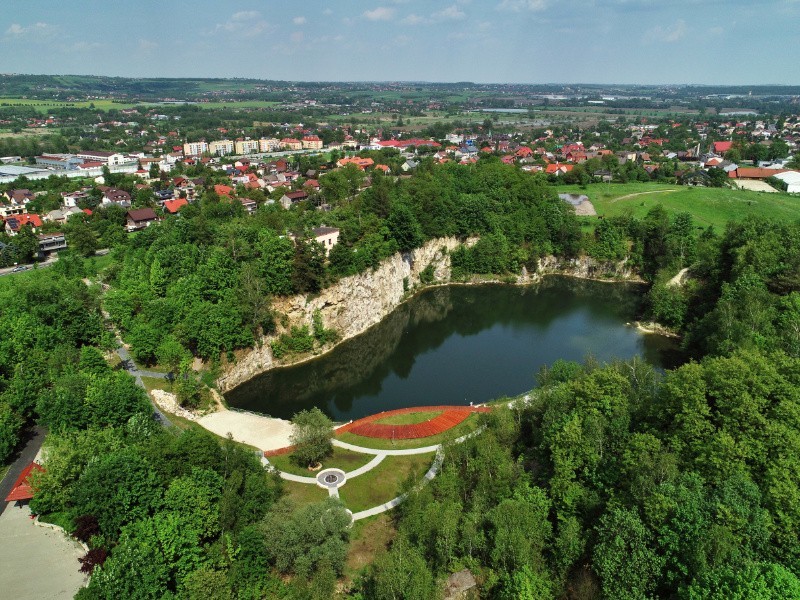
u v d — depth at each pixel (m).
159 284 123.44
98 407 78.75
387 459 84.25
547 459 68.88
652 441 57.78
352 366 130.00
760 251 130.12
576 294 179.50
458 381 122.00
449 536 56.12
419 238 167.88
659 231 182.88
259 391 116.62
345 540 65.12
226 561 58.25
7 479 74.06
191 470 65.75
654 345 139.62
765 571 41.84
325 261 138.12
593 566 49.16
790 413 55.66
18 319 101.19
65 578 57.78
